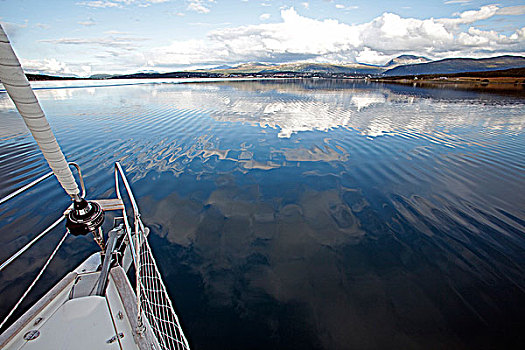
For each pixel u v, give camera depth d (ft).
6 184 22.88
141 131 43.16
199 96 100.78
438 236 16.48
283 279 13.26
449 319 11.03
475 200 20.70
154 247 15.71
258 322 10.95
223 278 13.34
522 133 41.24
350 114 59.93
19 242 15.83
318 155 31.96
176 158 30.78
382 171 26.78
